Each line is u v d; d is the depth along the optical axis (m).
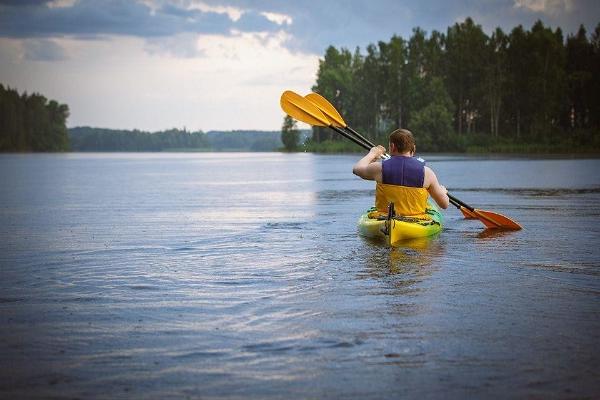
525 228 8.57
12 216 10.74
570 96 87.62
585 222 9.21
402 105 92.31
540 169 30.17
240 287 4.90
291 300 4.45
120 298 4.57
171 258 6.31
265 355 3.28
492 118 85.00
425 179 7.77
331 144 108.31
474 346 3.40
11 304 4.41
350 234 8.03
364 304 4.31
